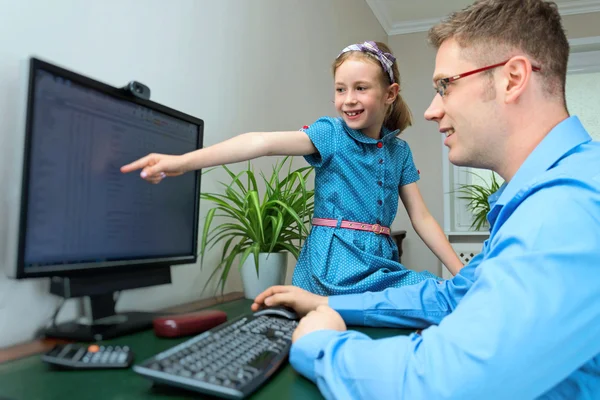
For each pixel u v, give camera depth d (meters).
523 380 0.46
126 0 1.13
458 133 0.75
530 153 0.69
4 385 0.59
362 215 1.33
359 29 3.09
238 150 1.08
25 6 0.88
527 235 0.52
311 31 2.31
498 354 0.46
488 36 0.70
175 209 1.05
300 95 2.17
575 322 0.47
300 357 0.63
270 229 1.37
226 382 0.55
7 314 0.83
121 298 1.07
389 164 1.39
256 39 1.77
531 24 0.68
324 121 1.32
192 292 1.33
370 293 1.03
